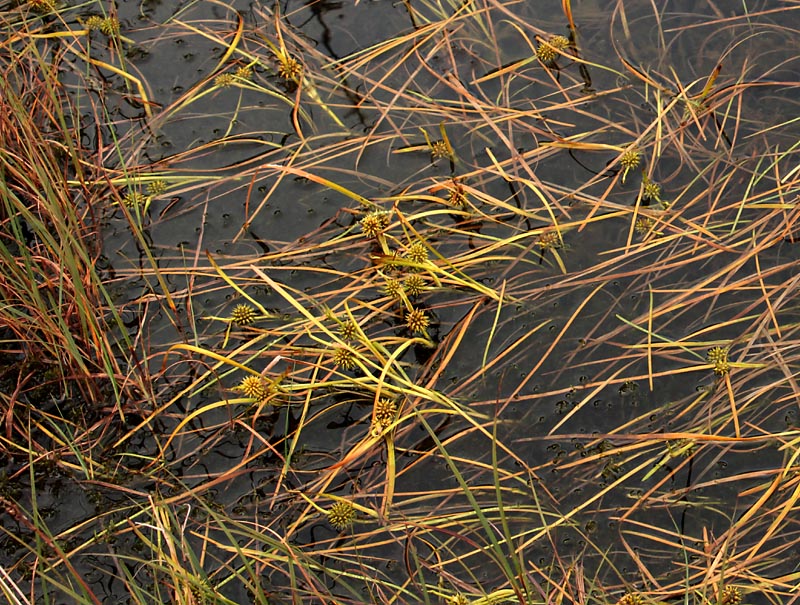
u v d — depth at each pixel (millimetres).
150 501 2988
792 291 3510
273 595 2939
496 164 3945
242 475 3213
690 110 4074
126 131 4289
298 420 3338
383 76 4426
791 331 3406
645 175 3846
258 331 3555
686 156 3979
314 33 4605
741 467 3129
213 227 3939
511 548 2572
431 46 4523
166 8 4793
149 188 4039
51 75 4309
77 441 3348
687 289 3566
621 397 3326
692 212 3814
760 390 3250
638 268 3660
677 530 3008
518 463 3189
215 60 4539
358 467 3205
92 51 4602
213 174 4102
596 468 3162
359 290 3670
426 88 4371
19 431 3377
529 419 3301
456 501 3107
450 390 3387
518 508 3074
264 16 4699
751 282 3555
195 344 3568
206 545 3053
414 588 2930
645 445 3193
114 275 3807
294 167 4094
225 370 3494
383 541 3029
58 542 3088
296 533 3062
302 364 3459
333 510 3059
